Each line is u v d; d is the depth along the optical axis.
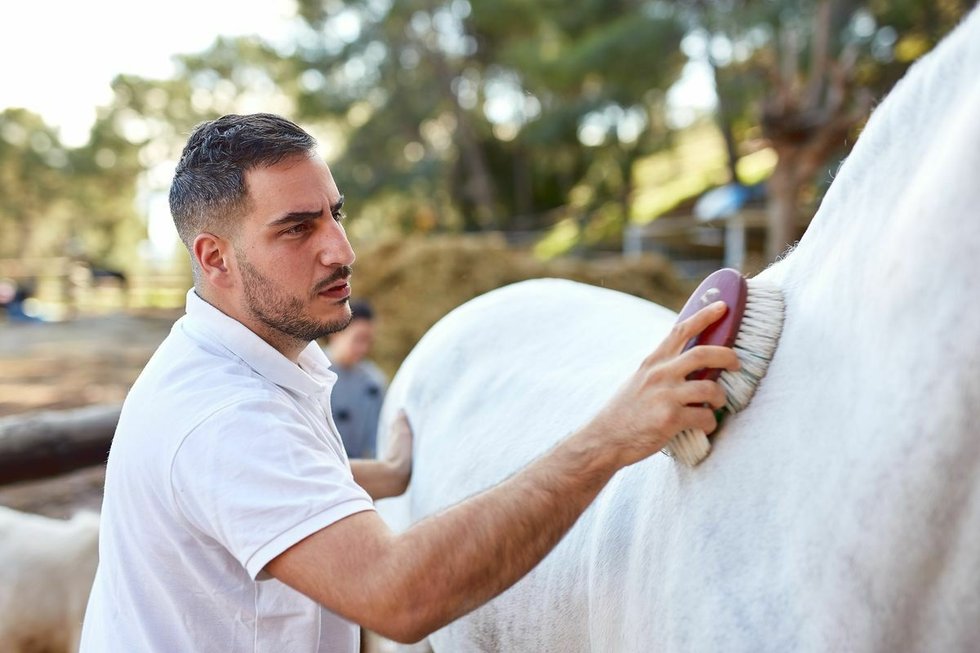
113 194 41.75
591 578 1.27
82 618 3.08
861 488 0.88
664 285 9.46
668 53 15.61
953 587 0.85
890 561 0.87
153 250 43.53
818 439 0.94
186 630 1.21
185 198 1.23
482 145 24.09
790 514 0.95
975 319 0.81
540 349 1.96
